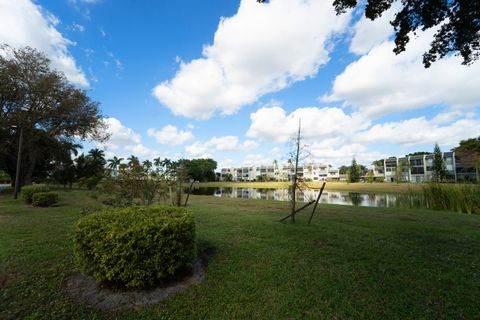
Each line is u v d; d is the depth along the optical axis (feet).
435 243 16.75
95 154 141.38
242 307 8.89
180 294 9.75
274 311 8.66
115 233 9.53
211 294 9.74
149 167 21.30
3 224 20.76
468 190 36.40
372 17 17.02
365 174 228.43
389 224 23.22
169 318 8.27
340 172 270.87
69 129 71.26
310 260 13.17
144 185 20.53
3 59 56.24
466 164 132.16
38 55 61.62
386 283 10.70
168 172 25.82
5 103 58.65
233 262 12.83
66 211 27.91
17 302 8.80
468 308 8.90
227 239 16.81
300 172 25.82
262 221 23.09
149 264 9.75
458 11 15.42
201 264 12.63
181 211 12.78
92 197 34.22
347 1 16.69
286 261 13.00
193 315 8.43
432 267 12.48
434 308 8.92
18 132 61.46
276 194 104.32
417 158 184.24
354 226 21.86
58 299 9.16
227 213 28.58
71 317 8.16
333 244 16.01
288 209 34.40
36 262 12.17
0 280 10.27
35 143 68.54
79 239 10.19
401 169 172.35
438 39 17.53
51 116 65.77
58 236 16.76
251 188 173.88
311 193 102.99
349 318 8.35
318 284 10.53
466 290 10.17
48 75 62.13
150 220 10.78
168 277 10.82
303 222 23.52
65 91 65.77
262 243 15.97
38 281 10.34
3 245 14.69
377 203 58.59
